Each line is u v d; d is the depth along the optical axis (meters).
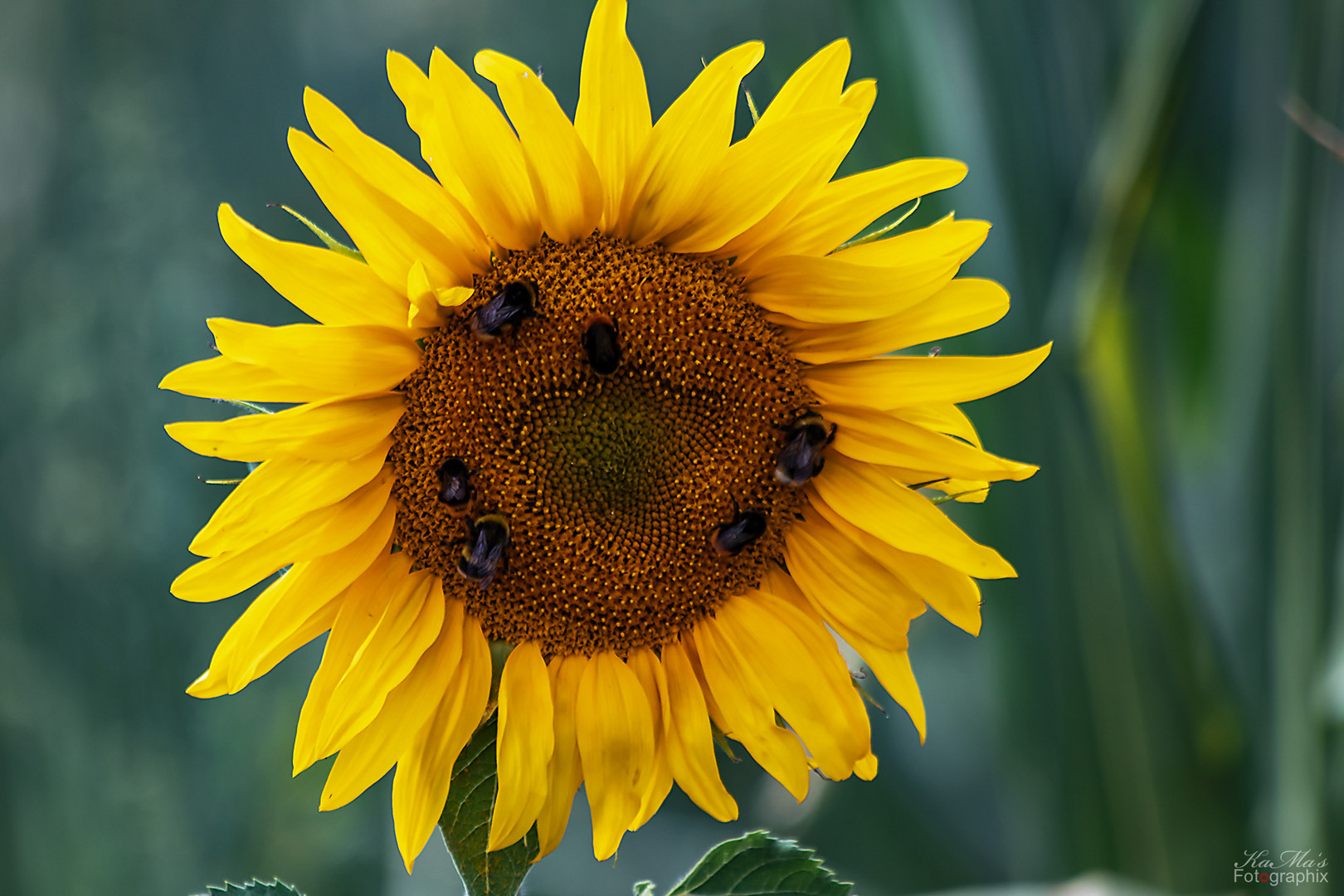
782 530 1.13
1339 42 1.29
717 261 1.12
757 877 1.11
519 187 1.10
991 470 1.11
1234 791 1.35
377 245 1.08
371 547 1.10
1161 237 1.42
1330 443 1.32
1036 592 1.36
